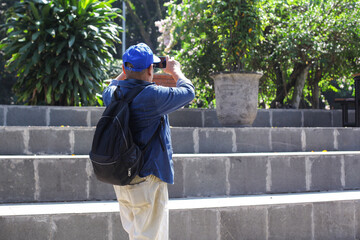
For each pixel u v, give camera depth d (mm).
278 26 7879
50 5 6215
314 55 7625
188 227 2904
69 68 6344
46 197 3297
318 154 3939
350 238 3287
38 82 6332
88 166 3371
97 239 2762
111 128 1803
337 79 9359
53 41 6398
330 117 6996
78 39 6598
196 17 7129
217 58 8148
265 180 3768
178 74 2148
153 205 1974
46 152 4043
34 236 2670
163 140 2004
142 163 1880
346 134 4883
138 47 2014
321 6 8016
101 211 2795
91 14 6664
